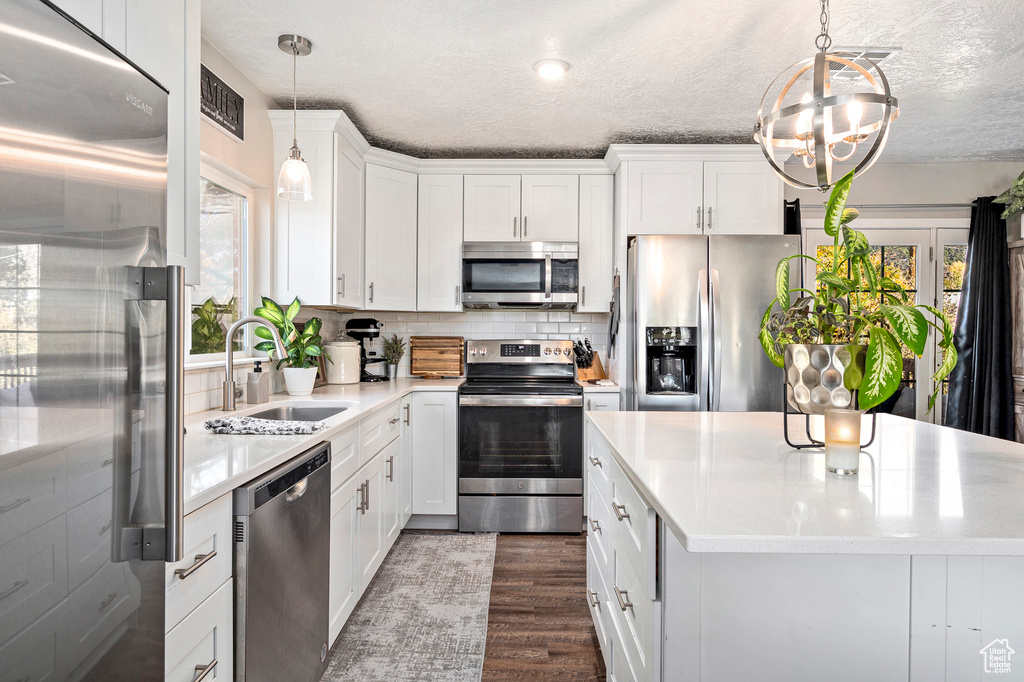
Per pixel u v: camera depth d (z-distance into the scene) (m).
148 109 0.93
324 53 2.44
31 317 0.66
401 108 3.05
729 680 1.17
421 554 3.08
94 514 0.78
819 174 1.39
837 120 2.30
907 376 4.12
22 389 0.64
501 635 2.26
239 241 2.82
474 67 2.57
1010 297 3.91
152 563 0.93
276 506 1.48
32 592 0.66
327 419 2.09
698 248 3.24
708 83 2.73
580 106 3.02
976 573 1.13
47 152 0.69
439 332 4.07
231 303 2.73
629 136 3.49
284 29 2.24
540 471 3.44
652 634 1.18
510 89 2.81
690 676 1.17
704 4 2.06
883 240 4.09
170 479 0.91
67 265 0.72
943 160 4.00
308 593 1.70
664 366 3.35
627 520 1.44
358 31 2.26
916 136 3.50
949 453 1.53
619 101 2.95
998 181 4.05
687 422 2.06
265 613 1.42
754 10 2.11
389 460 2.88
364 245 3.44
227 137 2.48
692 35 2.29
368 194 3.45
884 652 1.15
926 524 0.95
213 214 2.55
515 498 3.43
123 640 0.85
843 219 1.31
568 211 3.73
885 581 1.14
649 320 3.24
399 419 3.15
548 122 3.26
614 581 1.66
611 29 2.24
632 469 1.34
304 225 2.96
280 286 2.96
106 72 0.81
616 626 1.62
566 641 2.21
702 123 3.26
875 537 0.89
